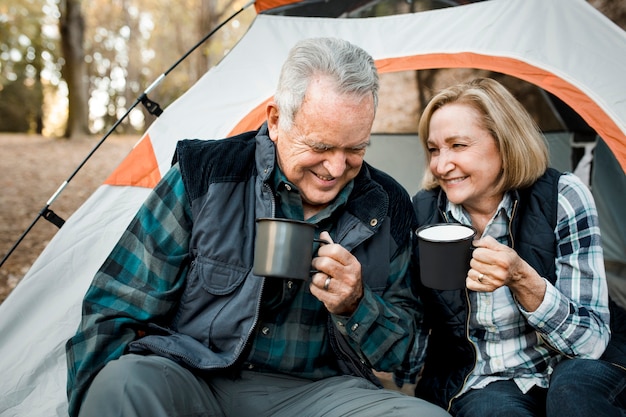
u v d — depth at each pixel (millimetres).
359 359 1405
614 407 1282
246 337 1308
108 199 2059
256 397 1348
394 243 1479
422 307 1583
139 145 2123
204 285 1347
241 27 12000
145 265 1377
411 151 2842
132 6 18750
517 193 1581
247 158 1432
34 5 16281
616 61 2012
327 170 1281
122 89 24469
